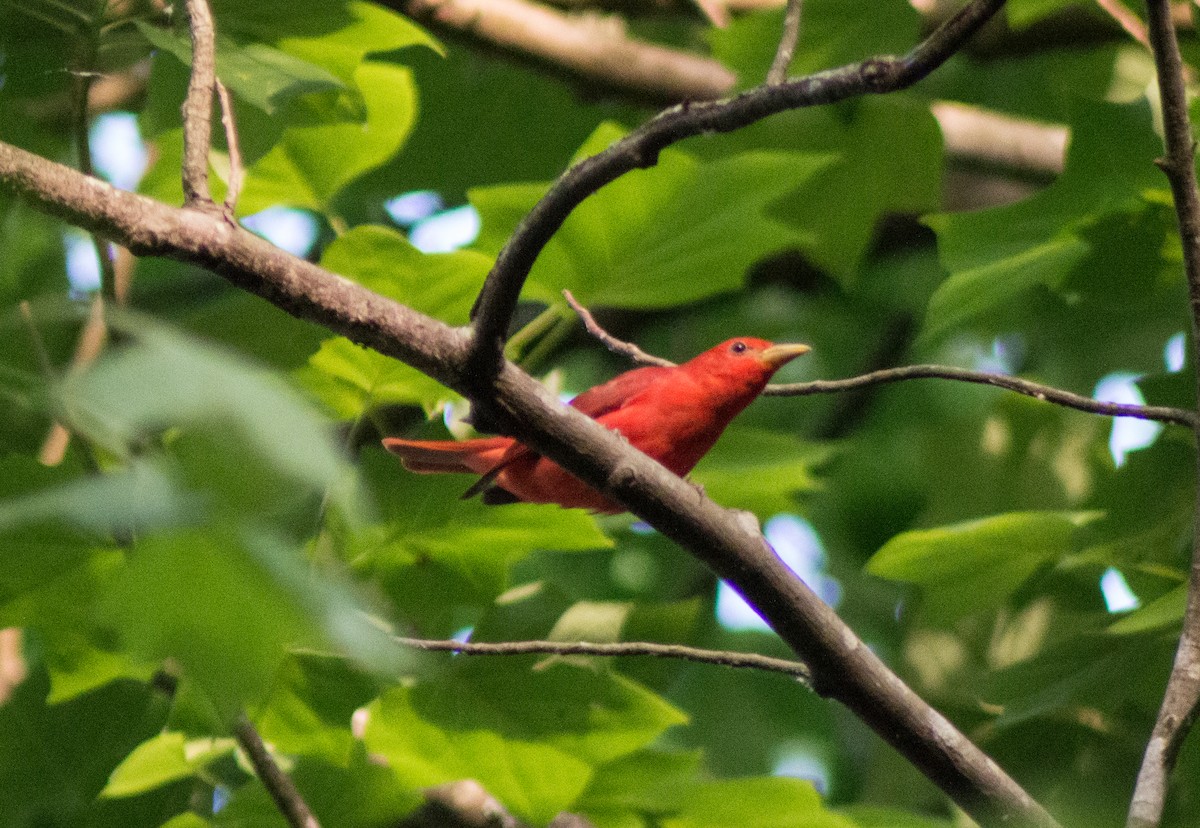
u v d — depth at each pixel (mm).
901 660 10859
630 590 15258
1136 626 7676
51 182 5203
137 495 1882
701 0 11281
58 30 7992
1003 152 13820
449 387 5961
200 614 1879
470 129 13258
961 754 6191
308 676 7477
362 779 8578
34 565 6055
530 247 5543
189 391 1831
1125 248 9547
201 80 5789
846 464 14711
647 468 6098
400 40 8047
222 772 9070
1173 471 9172
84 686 7219
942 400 14609
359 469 7824
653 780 8484
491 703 7910
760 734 14586
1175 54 5988
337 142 8672
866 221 12062
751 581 6137
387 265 7359
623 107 13664
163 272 13789
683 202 7852
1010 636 10672
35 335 4406
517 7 12383
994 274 9391
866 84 5000
